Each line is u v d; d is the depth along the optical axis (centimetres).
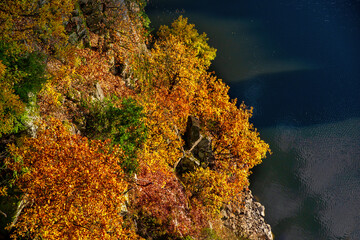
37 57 1953
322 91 9206
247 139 4656
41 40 2416
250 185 5628
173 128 3844
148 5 10694
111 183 1741
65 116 2258
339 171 6322
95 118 2381
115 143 2314
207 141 4134
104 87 3125
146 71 4350
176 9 11656
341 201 5612
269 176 5962
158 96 4222
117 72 3653
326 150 6862
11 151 1680
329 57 11156
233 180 4375
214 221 3794
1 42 1747
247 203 4797
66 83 2462
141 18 5300
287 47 11562
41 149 1706
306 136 7288
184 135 4069
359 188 5881
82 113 2397
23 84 1838
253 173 5925
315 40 12338
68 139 1830
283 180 5912
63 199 1603
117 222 1905
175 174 3666
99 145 1922
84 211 1695
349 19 14238
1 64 1622
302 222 5100
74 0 3081
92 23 3553
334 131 7575
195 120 4094
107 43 3603
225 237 3784
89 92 2706
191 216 3266
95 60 3247
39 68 1908
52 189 1606
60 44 2628
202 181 3625
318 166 6400
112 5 3747
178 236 2742
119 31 3859
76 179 1650
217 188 3678
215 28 11888
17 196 1638
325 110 8388
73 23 3058
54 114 2169
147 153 2886
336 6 15500
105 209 1750
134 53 4088
